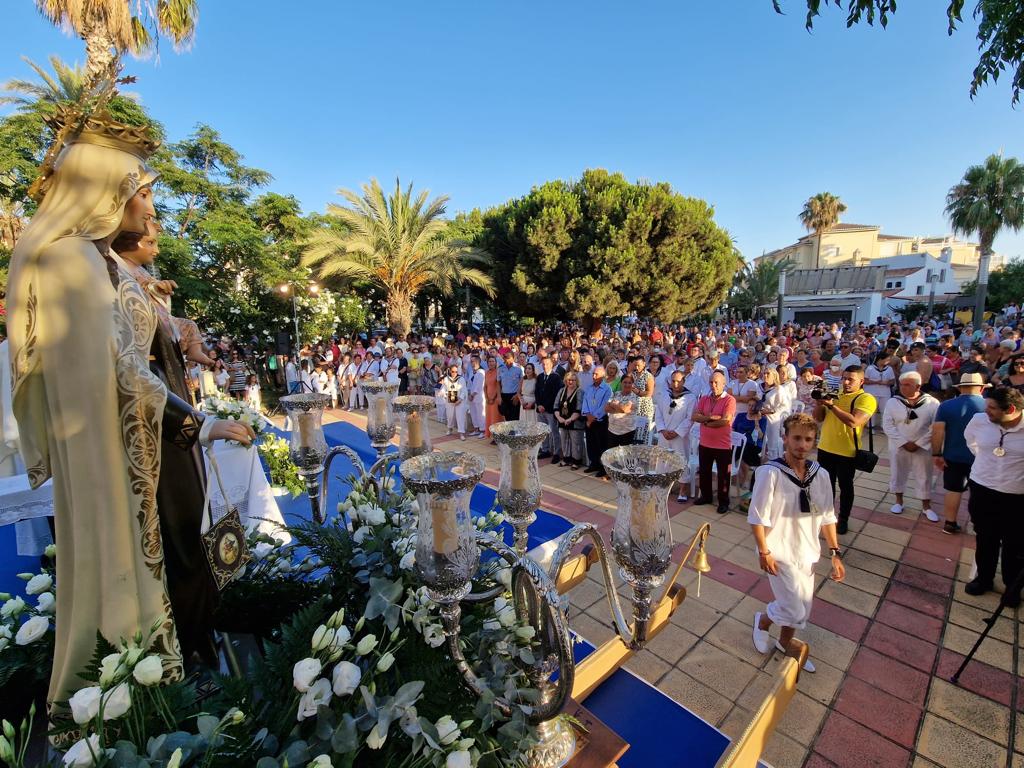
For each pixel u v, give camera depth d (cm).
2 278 1091
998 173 2412
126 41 832
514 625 172
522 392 839
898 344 980
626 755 258
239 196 1800
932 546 478
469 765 129
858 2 322
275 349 1569
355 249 1739
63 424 131
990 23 376
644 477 134
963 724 282
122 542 138
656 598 332
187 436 152
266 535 218
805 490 312
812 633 360
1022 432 364
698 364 838
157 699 128
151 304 159
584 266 2094
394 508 227
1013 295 3095
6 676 159
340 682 125
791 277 3872
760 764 262
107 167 142
